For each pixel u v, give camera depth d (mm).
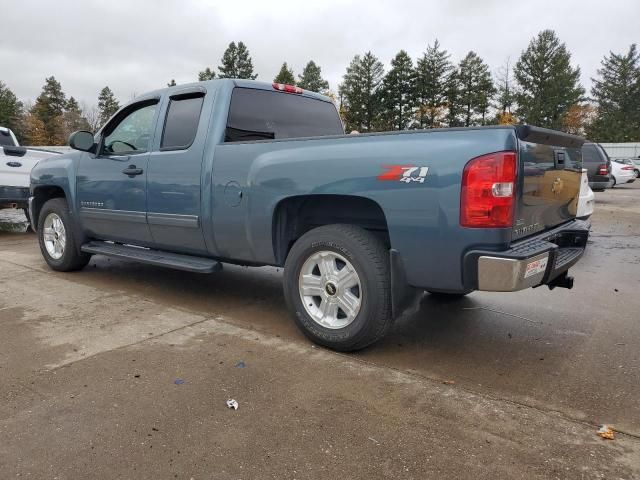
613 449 2438
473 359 3539
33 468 2240
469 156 2953
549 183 3555
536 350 3715
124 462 2289
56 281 5566
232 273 6109
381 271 3385
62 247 5871
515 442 2488
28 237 9031
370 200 3492
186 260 4625
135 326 4086
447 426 2625
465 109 64250
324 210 3928
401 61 62375
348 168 3379
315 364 3391
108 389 2971
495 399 2934
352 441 2475
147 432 2529
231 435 2510
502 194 2912
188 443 2439
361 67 62312
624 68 71875
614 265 6766
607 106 72812
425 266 3184
